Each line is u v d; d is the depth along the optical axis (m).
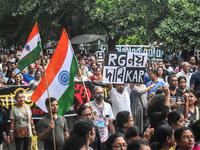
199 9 19.77
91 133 4.12
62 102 7.12
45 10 24.58
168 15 20.91
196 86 10.55
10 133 7.88
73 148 3.62
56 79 7.11
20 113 7.93
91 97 10.01
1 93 9.47
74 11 24.48
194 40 19.20
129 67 7.73
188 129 4.93
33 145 7.55
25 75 11.66
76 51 31.88
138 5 20.56
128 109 8.02
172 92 8.20
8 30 32.81
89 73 13.38
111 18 20.95
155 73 9.69
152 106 6.28
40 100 7.06
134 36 20.88
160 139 4.96
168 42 19.77
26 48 7.80
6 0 28.25
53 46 35.53
